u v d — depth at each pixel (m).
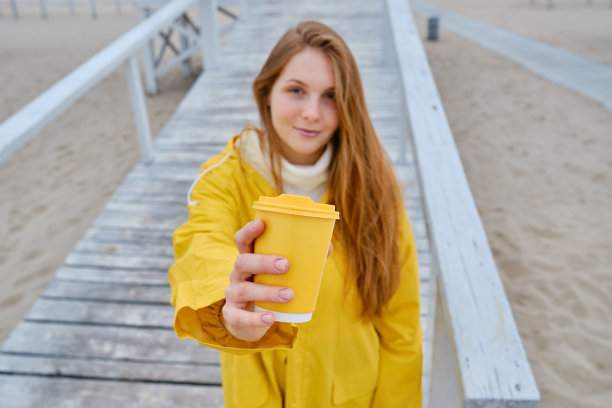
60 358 2.38
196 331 0.82
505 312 1.06
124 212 3.52
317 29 1.06
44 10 18.83
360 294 1.16
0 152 2.19
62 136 7.50
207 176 1.13
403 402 1.27
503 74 9.57
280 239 0.71
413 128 1.99
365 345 1.19
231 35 7.49
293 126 1.08
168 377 2.28
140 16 9.05
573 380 3.18
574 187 5.55
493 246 4.59
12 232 5.19
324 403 1.19
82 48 12.96
